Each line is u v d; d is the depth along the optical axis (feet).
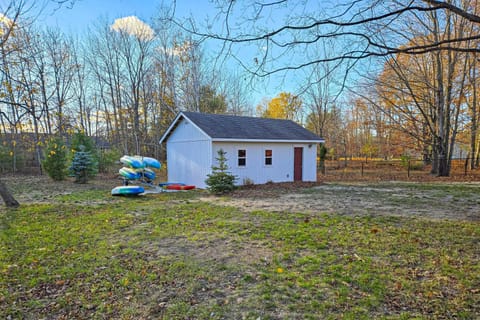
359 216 22.52
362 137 108.99
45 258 14.64
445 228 18.71
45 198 33.99
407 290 10.81
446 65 58.34
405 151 79.41
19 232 19.25
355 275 12.07
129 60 77.82
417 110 64.64
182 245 16.35
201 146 43.68
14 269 13.33
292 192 37.29
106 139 87.10
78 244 16.78
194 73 71.56
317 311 9.59
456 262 13.24
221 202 30.42
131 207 28.02
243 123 50.06
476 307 9.63
